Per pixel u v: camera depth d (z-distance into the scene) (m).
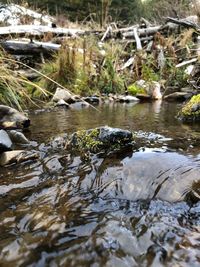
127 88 5.55
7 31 6.59
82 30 8.34
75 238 1.35
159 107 4.26
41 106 4.25
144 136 2.55
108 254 1.26
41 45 5.69
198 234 1.34
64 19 10.45
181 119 3.32
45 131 2.80
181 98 4.98
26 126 2.94
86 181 1.82
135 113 3.76
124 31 8.31
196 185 1.63
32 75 5.26
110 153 2.11
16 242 1.33
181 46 6.82
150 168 1.79
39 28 7.43
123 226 1.42
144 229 1.39
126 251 1.27
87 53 5.82
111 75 5.57
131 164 1.87
